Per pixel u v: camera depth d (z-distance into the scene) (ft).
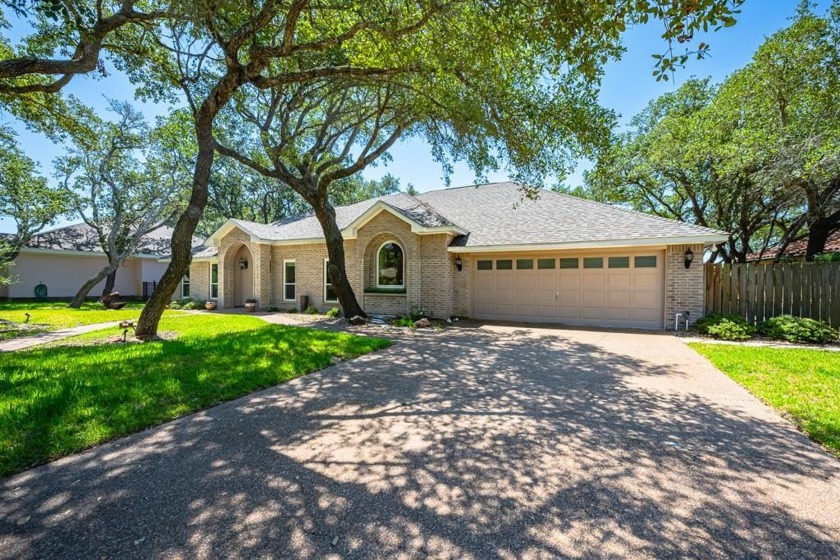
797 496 9.05
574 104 27.12
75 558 6.89
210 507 8.50
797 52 41.68
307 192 41.14
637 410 14.84
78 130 37.40
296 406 15.16
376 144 49.16
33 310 54.49
